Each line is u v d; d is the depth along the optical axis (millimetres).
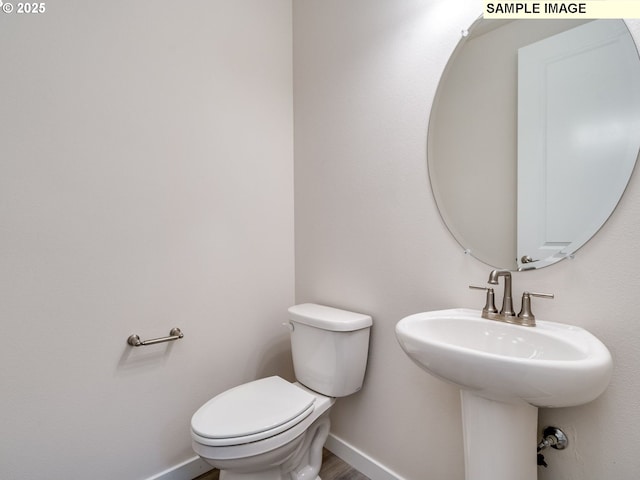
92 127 1210
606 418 861
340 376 1350
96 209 1223
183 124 1443
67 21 1156
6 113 1053
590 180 895
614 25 862
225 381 1583
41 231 1116
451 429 1172
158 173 1371
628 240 832
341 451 1569
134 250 1310
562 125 947
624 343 837
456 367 770
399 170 1335
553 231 961
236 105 1623
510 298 985
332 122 1625
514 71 1037
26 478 1091
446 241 1195
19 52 1071
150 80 1348
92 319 1216
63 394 1158
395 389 1353
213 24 1537
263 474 1191
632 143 828
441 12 1198
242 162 1649
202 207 1504
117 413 1271
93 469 1216
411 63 1290
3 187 1052
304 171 1792
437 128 1218
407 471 1310
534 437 876
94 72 1213
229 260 1600
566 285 932
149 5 1345
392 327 1364
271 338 1769
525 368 666
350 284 1544
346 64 1548
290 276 1855
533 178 1000
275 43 1787
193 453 1470
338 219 1600
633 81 830
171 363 1410
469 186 1139
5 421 1061
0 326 1052
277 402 1229
